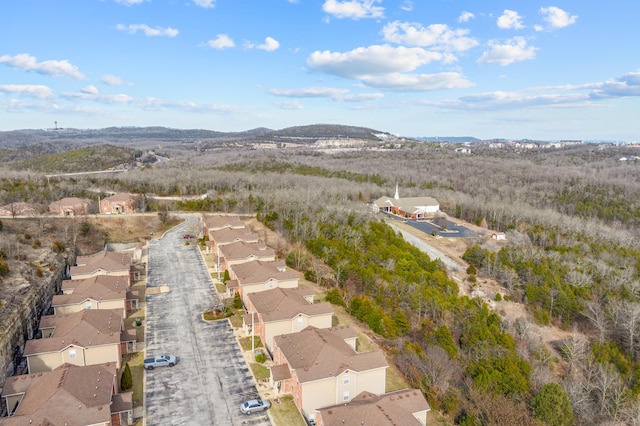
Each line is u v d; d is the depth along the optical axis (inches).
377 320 2210.9
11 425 1245.7
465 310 2456.9
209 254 3348.9
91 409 1362.0
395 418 1353.3
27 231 3245.6
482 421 1599.4
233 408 1585.9
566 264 3368.6
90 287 2284.7
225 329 2177.7
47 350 1710.1
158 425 1493.6
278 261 2805.1
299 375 1542.8
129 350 1972.2
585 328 2751.0
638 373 2119.8
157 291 2642.7
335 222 3725.4
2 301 1995.6
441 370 1819.6
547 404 1675.7
